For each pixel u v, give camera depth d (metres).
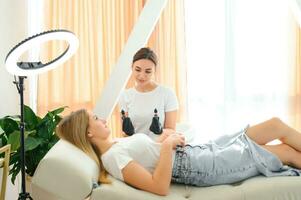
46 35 1.58
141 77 2.26
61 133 1.91
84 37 3.04
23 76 1.74
